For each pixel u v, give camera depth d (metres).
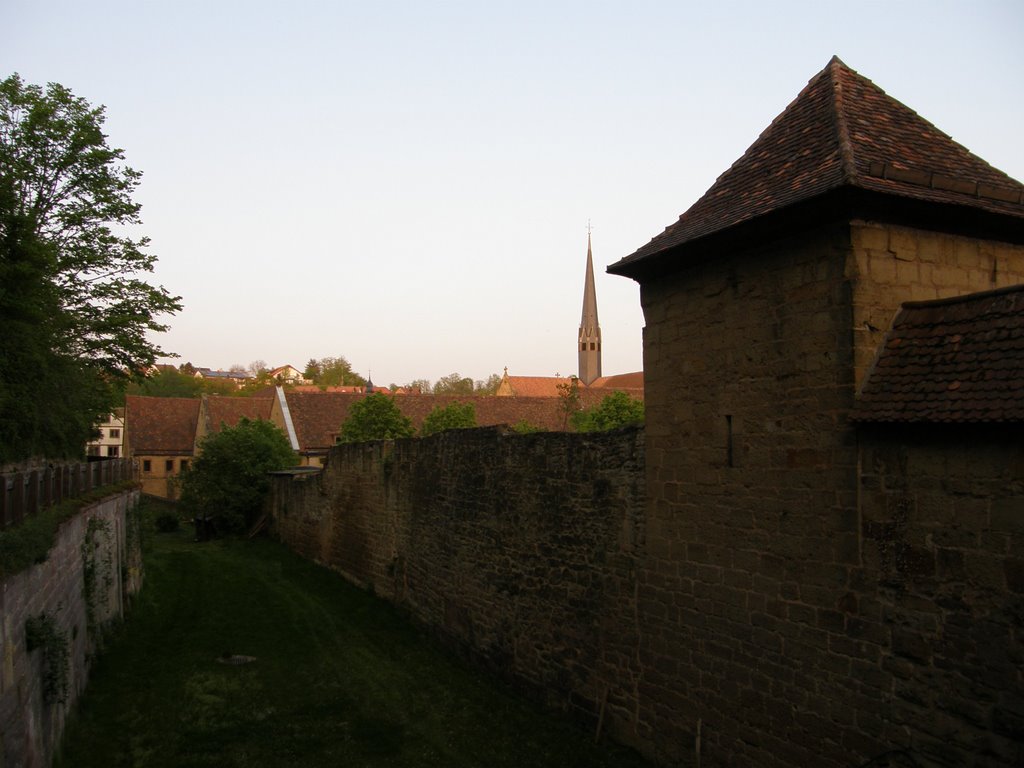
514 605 12.93
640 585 9.90
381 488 20.19
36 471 9.76
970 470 6.08
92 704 11.85
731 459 8.44
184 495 34.22
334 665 14.23
